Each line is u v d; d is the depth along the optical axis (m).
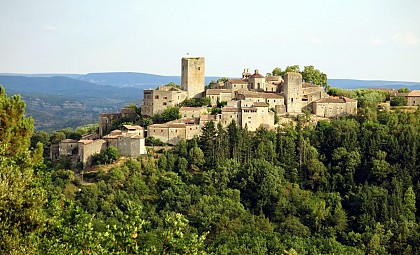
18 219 68.62
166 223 79.06
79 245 76.44
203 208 186.88
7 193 67.94
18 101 89.31
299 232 182.12
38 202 71.69
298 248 165.38
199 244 78.31
